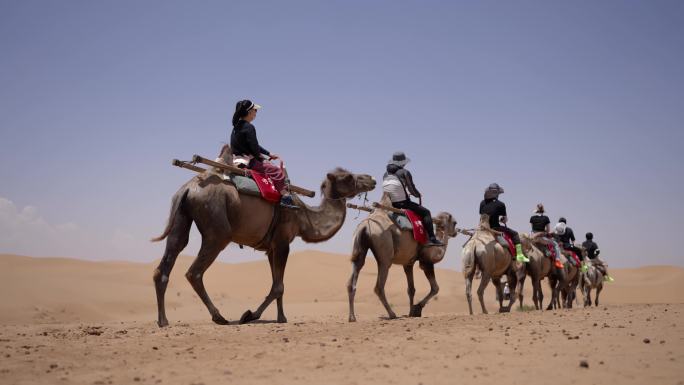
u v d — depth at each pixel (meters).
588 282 29.30
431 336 9.36
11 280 30.30
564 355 7.80
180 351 8.38
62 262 43.31
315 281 46.78
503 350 8.19
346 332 10.12
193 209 11.34
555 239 23.19
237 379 6.65
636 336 9.26
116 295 31.44
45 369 7.26
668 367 7.06
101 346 8.83
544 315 12.88
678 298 52.66
